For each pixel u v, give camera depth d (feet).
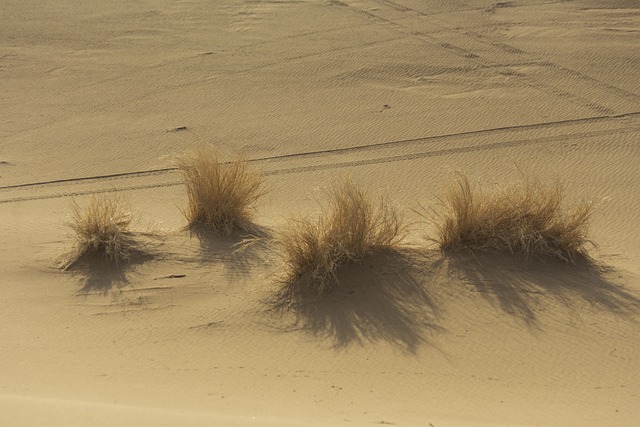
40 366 27.14
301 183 56.08
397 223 37.32
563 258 37.11
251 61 81.35
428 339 30.86
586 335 31.35
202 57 82.48
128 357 28.76
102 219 39.24
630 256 42.27
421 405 25.86
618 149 62.08
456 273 35.12
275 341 30.76
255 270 36.60
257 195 44.78
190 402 24.38
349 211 36.01
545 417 25.27
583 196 53.93
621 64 79.66
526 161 59.98
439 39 86.94
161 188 55.57
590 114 68.59
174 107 70.74
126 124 67.26
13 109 70.54
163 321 32.17
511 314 32.55
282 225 40.34
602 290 34.94
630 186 55.88
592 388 27.81
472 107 70.23
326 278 34.37
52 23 92.63
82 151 62.23
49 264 37.01
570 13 95.25
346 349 30.12
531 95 72.69
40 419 18.72
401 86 75.41
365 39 87.04
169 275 36.11
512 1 99.19
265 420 20.95
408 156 60.95
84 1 100.58
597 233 47.65
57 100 72.49
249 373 27.89
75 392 24.38
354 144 63.26
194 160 43.27
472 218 37.24
